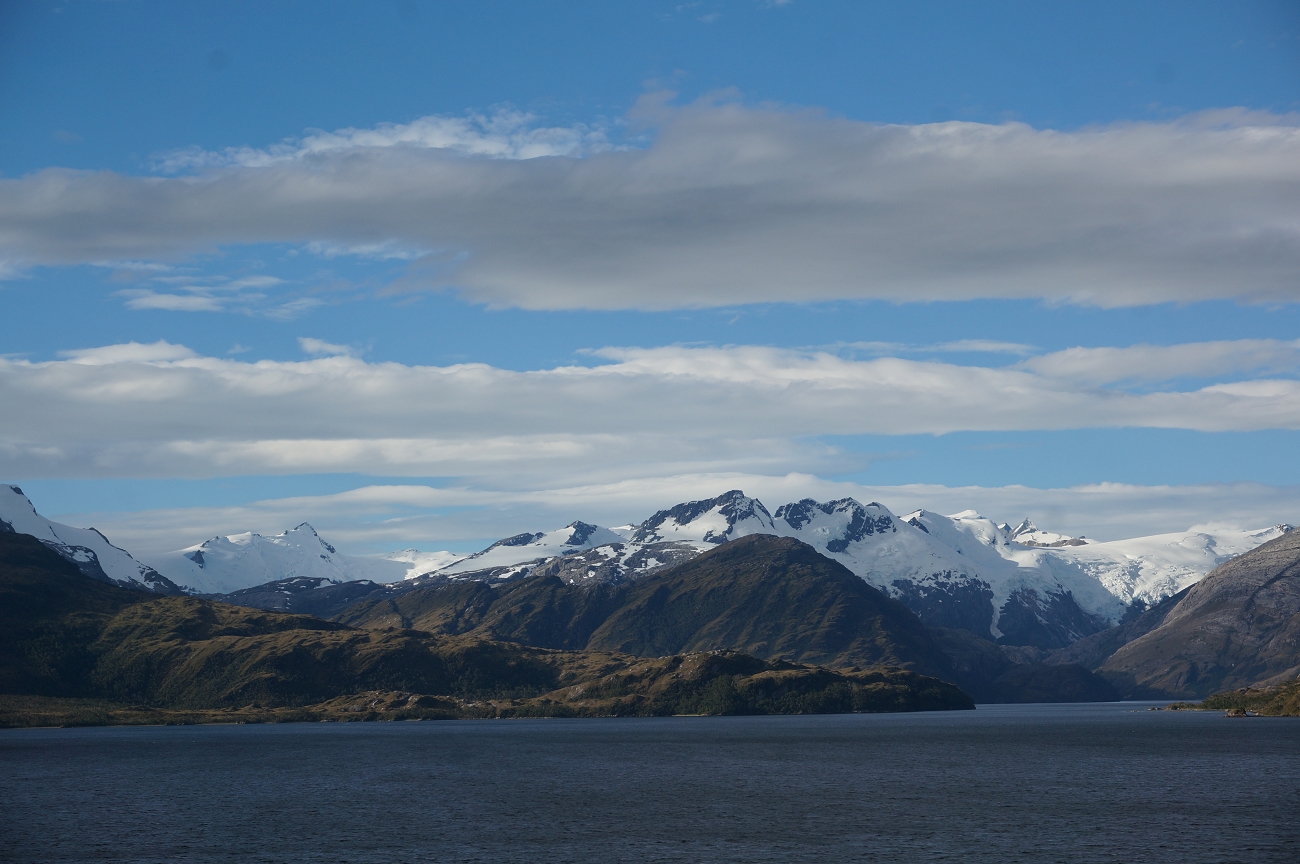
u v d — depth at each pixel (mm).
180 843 142375
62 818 163375
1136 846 135375
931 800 177250
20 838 146625
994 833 145125
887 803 174250
